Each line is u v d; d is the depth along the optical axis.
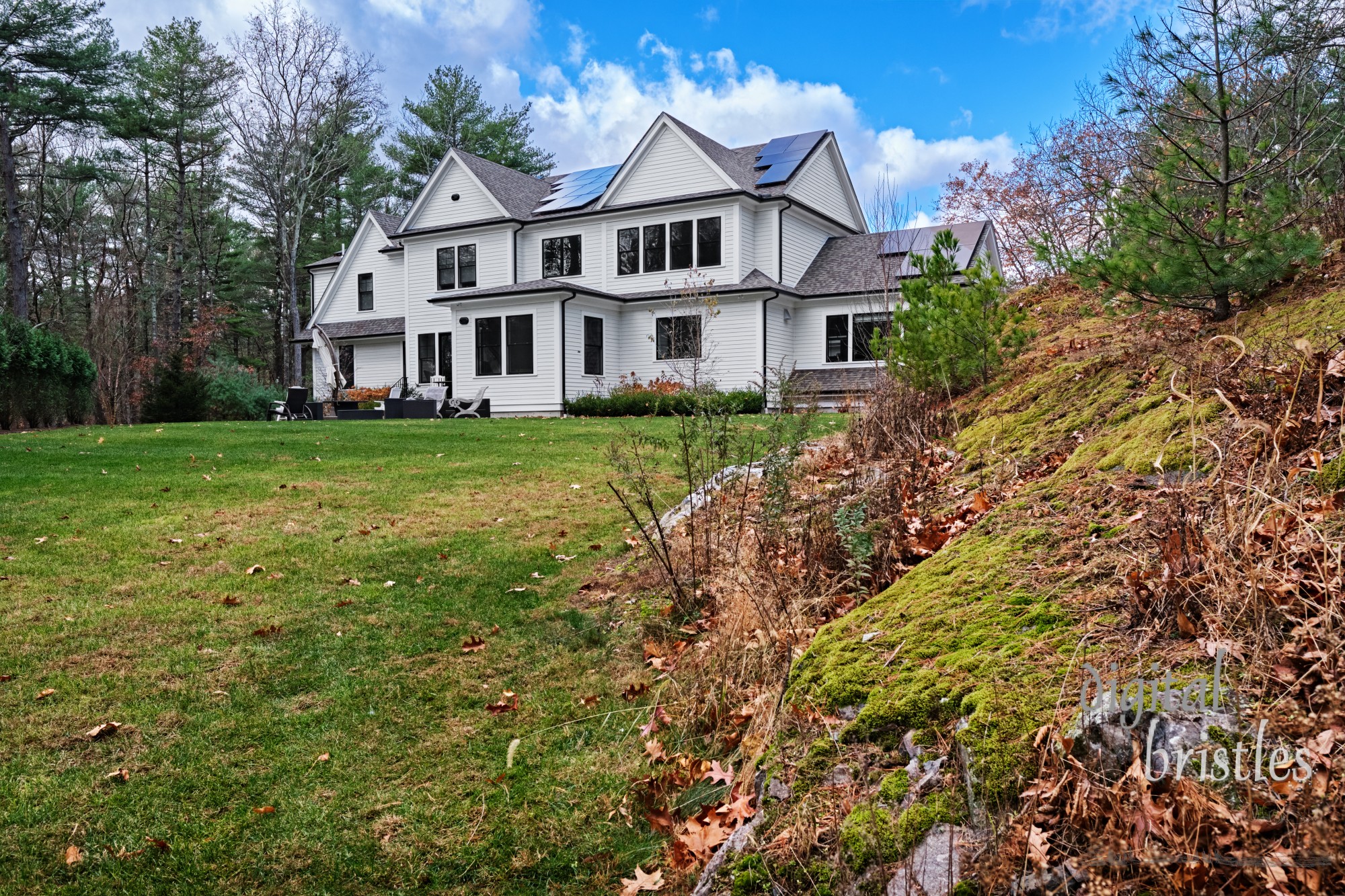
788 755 2.58
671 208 22.33
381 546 6.30
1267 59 8.66
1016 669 2.40
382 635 4.65
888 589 3.45
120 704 3.86
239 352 44.91
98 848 2.89
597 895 2.65
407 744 3.54
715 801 2.93
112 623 4.79
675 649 4.29
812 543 4.54
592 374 22.84
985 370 7.07
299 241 38.09
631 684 3.97
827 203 24.25
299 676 4.15
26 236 35.09
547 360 22.23
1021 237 22.36
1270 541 2.49
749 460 5.77
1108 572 2.85
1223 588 2.31
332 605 5.09
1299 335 4.57
